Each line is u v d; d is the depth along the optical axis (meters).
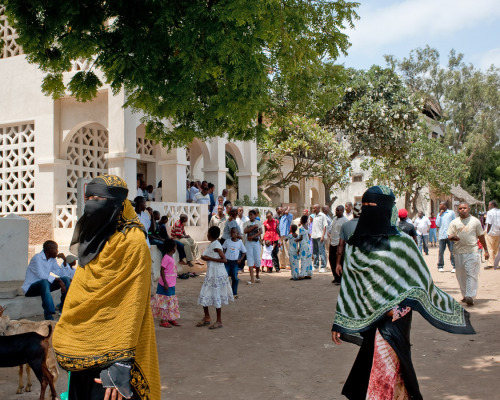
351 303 3.96
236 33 7.07
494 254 16.03
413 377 3.68
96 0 7.69
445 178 32.06
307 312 9.66
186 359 6.57
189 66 7.39
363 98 23.05
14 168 15.78
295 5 7.66
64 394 3.14
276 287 12.93
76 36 7.72
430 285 3.89
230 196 26.69
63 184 15.40
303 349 7.03
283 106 10.17
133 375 2.81
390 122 23.41
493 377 5.60
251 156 19.91
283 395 5.19
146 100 8.21
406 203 33.34
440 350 6.82
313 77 9.42
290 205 26.38
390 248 3.85
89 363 2.70
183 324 8.70
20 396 5.27
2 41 8.96
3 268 9.37
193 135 10.08
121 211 2.91
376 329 3.82
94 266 2.80
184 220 14.78
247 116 7.87
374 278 3.84
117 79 8.05
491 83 50.50
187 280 13.86
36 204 15.34
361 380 3.94
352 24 8.09
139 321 2.77
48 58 8.42
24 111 15.58
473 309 9.55
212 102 8.67
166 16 7.29
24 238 9.77
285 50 7.82
